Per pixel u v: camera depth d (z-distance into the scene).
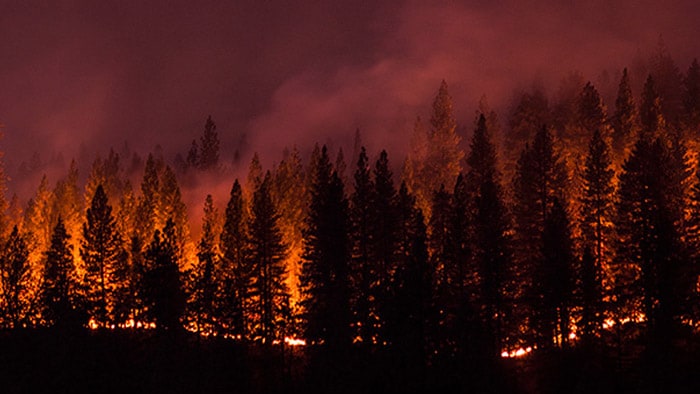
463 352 53.44
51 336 64.75
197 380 59.22
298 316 62.66
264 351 63.84
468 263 60.88
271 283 68.19
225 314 63.12
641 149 60.00
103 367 61.22
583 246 63.56
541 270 57.25
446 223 66.94
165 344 62.50
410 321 54.28
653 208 56.53
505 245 60.47
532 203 66.81
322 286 63.88
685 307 51.44
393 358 53.59
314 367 57.12
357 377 54.56
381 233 65.94
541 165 68.19
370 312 58.31
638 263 53.94
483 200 62.75
